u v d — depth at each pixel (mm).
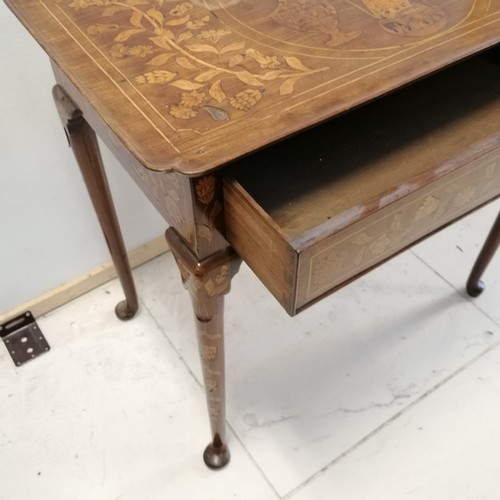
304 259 511
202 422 1042
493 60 855
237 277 1264
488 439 1011
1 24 806
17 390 1086
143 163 499
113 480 969
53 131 964
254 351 1138
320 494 950
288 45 630
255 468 980
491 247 1105
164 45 628
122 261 1075
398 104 783
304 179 686
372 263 622
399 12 682
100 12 669
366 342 1148
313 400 1064
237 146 514
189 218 580
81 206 1105
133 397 1076
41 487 962
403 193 550
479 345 1142
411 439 1012
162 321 1197
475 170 606
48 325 1188
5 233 1042
